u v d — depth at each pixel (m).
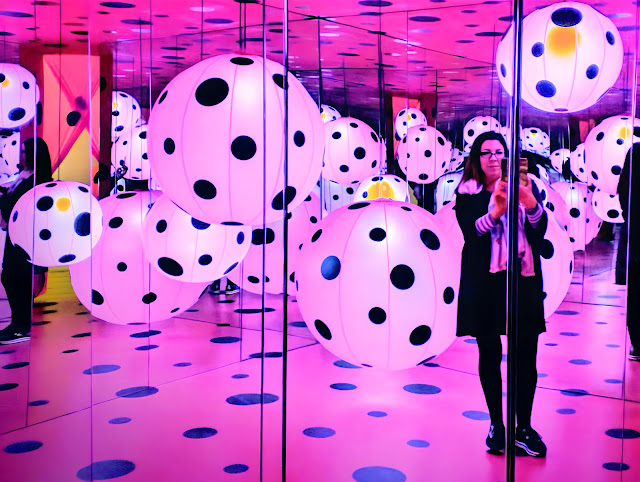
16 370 3.70
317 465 2.53
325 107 4.53
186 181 1.67
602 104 3.81
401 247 1.63
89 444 2.72
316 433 2.88
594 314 5.28
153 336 4.62
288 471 2.46
